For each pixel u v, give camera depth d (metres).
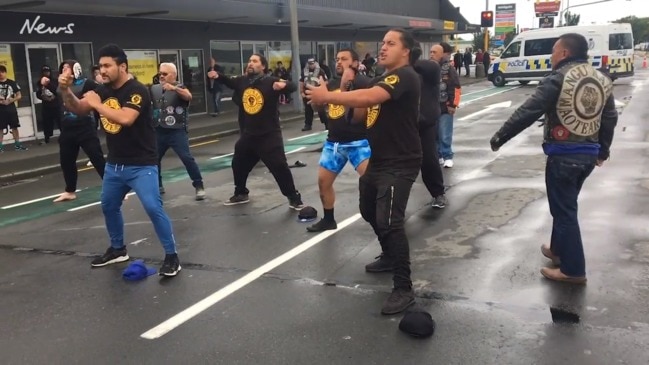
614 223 5.80
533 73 27.92
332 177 5.89
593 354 3.37
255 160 7.25
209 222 6.64
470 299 4.18
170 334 3.87
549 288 4.29
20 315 4.27
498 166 9.16
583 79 4.04
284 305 4.23
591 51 25.14
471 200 7.03
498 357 3.39
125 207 7.53
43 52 14.90
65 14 15.23
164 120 7.63
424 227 6.00
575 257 4.29
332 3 26.98
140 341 3.79
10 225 6.99
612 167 8.55
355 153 5.75
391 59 3.88
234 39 21.19
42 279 5.02
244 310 4.18
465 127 14.46
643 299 4.05
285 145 12.95
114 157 4.90
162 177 9.71
